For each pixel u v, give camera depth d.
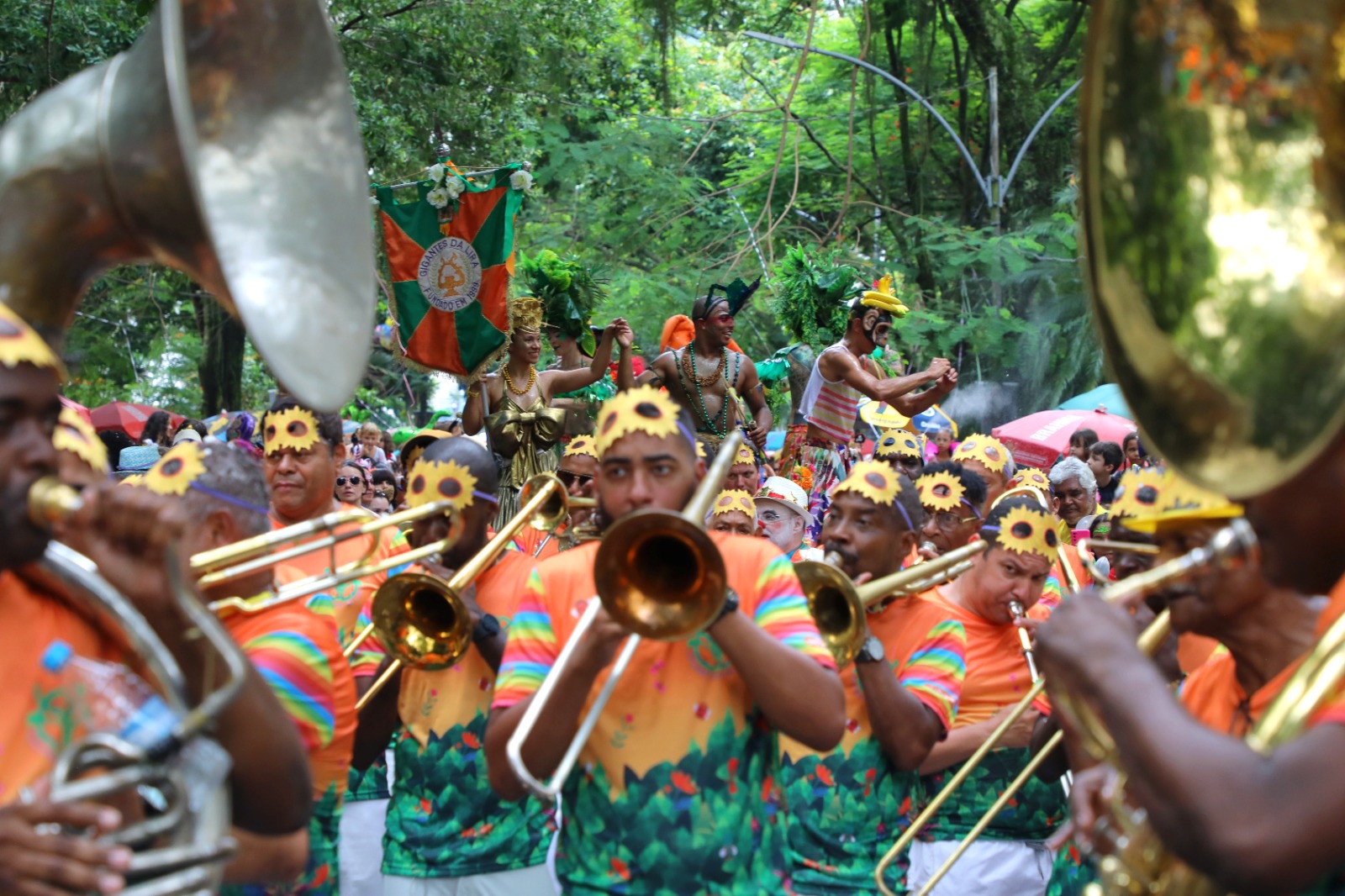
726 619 2.85
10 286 2.57
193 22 2.77
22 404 2.06
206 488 3.32
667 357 8.36
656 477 3.04
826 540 4.29
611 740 3.01
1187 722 1.90
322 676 3.32
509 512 7.64
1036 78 22.22
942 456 9.82
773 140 24.05
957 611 4.77
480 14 18.25
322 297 2.79
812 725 2.90
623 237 20.75
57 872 1.77
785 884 3.08
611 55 24.50
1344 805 1.78
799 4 23.08
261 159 2.83
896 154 23.02
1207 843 1.82
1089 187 2.19
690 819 2.96
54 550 2.06
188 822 1.98
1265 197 1.95
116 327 24.66
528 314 7.95
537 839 4.57
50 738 2.06
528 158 20.06
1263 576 2.18
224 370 21.81
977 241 18.03
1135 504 4.22
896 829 4.19
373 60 17.72
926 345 17.59
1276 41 1.95
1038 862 4.62
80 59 14.40
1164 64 2.08
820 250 17.75
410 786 4.52
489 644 4.37
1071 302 17.88
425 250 7.85
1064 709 2.24
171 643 2.16
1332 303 1.81
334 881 3.81
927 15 21.09
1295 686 1.89
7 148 2.60
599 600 2.69
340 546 4.76
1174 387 2.00
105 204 2.59
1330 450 1.93
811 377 8.89
